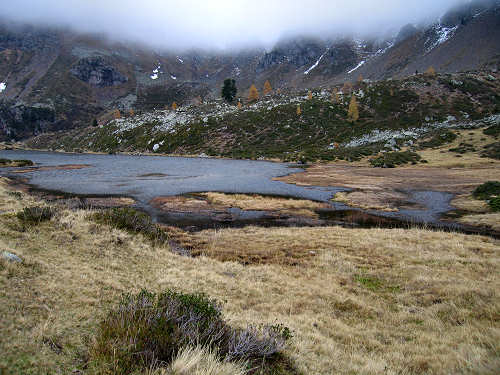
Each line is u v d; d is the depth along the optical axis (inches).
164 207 1026.7
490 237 750.5
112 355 161.2
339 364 228.1
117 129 5639.8
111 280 316.2
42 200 989.2
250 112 4872.0
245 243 658.8
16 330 173.8
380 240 672.4
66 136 6520.7
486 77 5128.0
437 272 481.4
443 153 2516.0
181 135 4495.6
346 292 420.8
